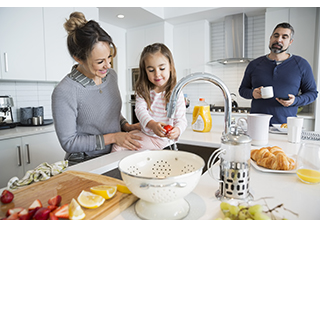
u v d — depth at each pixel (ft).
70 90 4.08
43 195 2.42
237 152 2.28
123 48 15.40
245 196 2.37
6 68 8.23
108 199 2.31
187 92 15.97
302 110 12.44
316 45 11.03
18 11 8.42
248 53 14.01
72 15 3.76
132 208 2.26
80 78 4.14
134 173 2.40
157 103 4.66
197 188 2.72
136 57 15.29
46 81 10.13
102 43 3.63
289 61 7.69
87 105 4.33
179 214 2.04
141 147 4.40
